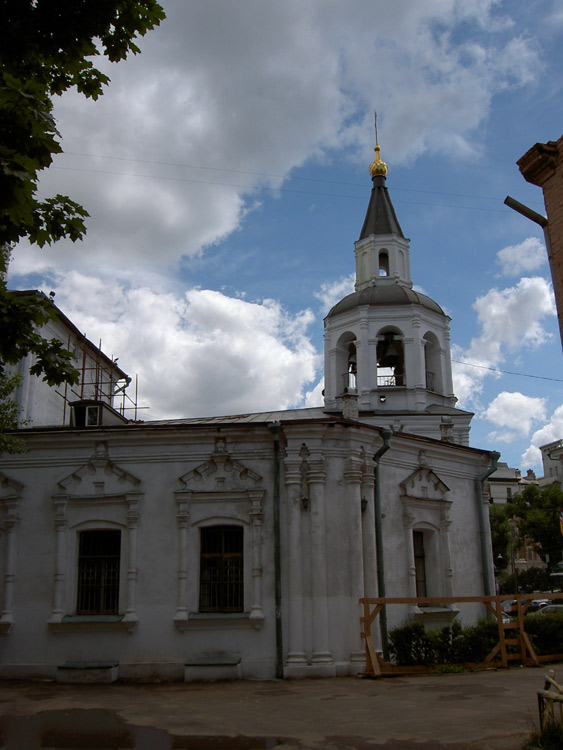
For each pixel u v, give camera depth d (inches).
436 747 368.8
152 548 711.7
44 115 271.9
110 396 1136.2
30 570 721.6
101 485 735.1
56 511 729.6
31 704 534.9
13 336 338.3
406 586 764.0
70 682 665.6
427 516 814.5
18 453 716.0
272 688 603.2
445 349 1360.7
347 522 707.4
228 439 733.3
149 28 312.0
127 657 686.5
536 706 465.1
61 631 698.8
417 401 1283.2
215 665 658.8
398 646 670.5
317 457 711.7
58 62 315.0
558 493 2306.8
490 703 486.3
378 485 752.3
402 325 1325.0
